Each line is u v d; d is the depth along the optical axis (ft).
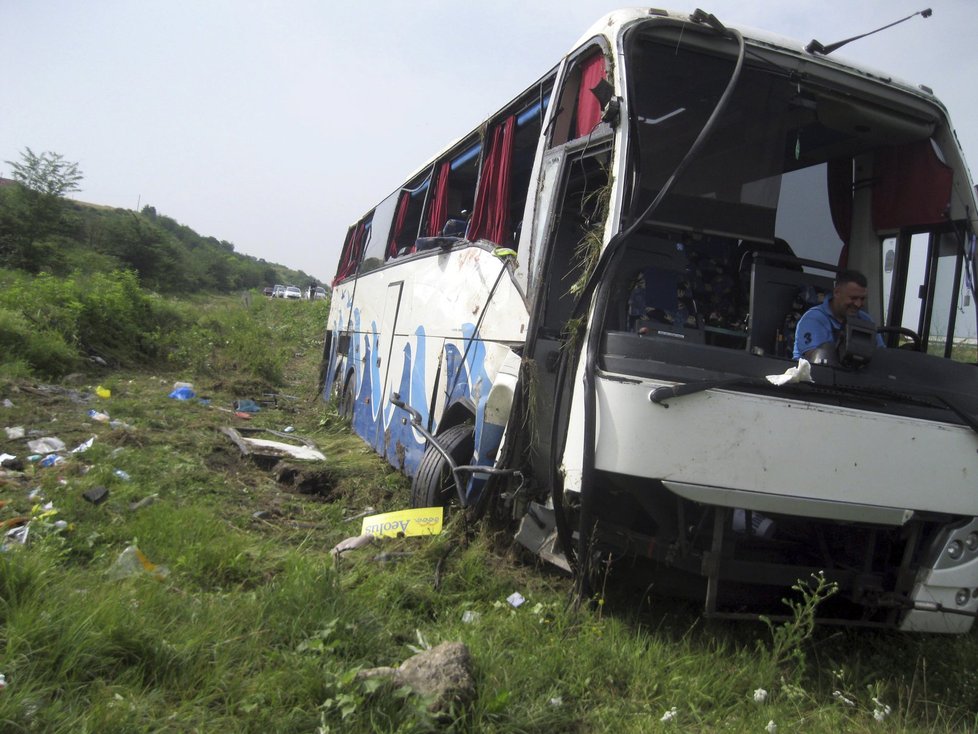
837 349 13.85
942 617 14.19
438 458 19.60
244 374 51.49
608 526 14.65
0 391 30.37
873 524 13.85
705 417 12.60
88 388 36.76
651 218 15.01
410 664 10.93
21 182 123.85
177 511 17.84
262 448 28.25
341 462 28.48
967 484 14.05
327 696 10.21
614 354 12.93
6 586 11.27
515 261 17.79
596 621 13.99
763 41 15.25
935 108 16.58
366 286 36.91
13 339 38.70
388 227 33.63
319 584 13.30
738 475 12.69
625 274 15.06
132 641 10.55
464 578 15.71
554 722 10.85
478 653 11.95
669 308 15.25
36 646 10.06
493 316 18.47
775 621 15.17
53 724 8.80
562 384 13.97
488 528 17.15
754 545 15.14
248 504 21.18
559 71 16.90
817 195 17.84
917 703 13.16
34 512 15.92
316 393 48.21
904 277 17.46
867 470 13.34
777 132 15.65
